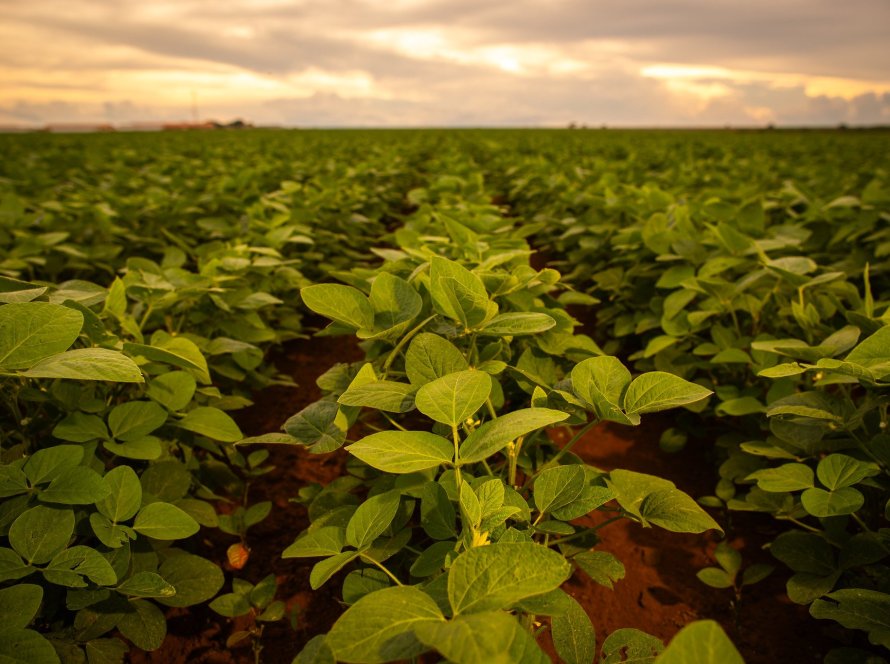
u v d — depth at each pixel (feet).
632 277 15.40
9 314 4.87
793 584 7.00
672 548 9.00
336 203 23.06
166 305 9.83
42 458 5.54
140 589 5.41
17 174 32.09
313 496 8.31
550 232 24.27
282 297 15.88
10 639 4.36
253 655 7.18
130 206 19.90
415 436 4.87
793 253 14.65
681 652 2.83
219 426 7.18
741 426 10.97
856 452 7.94
